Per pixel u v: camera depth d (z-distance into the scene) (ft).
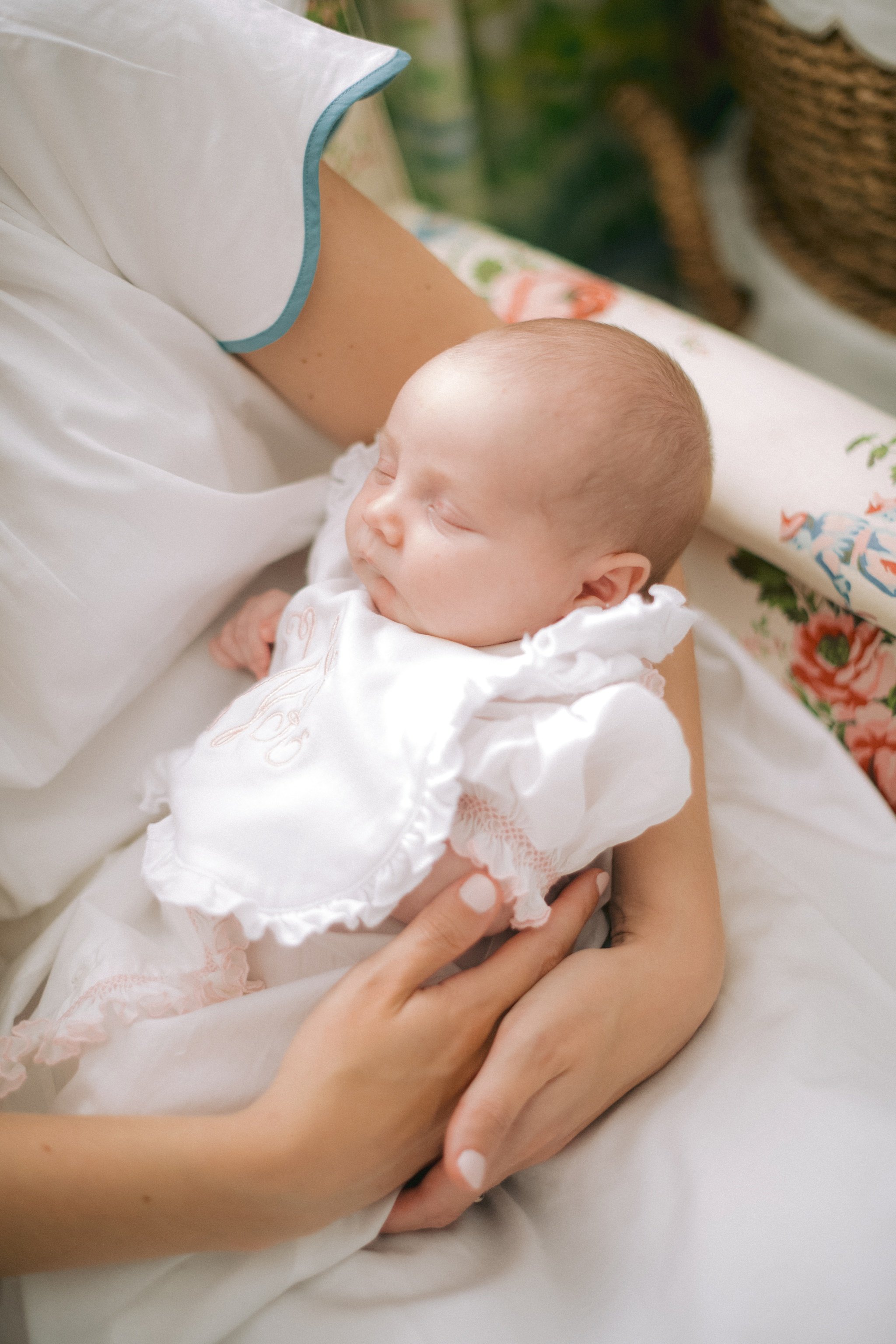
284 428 2.72
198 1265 1.98
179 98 2.17
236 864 2.01
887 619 2.48
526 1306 1.99
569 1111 2.01
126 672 2.33
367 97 2.17
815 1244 1.95
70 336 2.26
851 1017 2.27
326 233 2.47
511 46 4.84
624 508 2.16
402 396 2.21
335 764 2.00
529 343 2.20
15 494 2.15
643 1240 2.03
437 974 2.17
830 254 4.38
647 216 5.96
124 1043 2.06
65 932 2.29
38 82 2.15
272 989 2.10
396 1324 1.95
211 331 2.51
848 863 2.54
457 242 3.46
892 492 2.51
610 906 2.35
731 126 5.38
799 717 2.66
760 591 2.87
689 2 5.20
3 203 2.23
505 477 2.10
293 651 2.36
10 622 2.15
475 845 1.92
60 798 2.39
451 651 2.07
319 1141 1.84
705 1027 2.30
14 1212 1.78
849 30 3.33
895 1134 2.06
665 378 2.25
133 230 2.33
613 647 1.97
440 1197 2.04
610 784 1.93
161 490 2.25
